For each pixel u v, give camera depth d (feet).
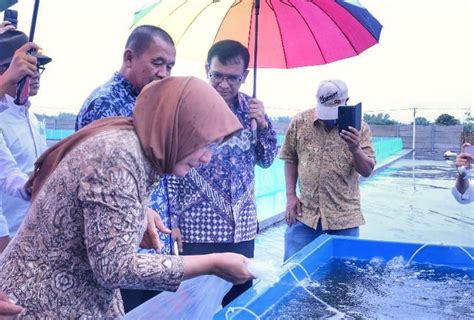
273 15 11.61
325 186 11.79
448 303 7.47
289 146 12.74
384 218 27.37
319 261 9.57
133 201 4.38
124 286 4.29
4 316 4.31
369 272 9.12
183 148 4.55
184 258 4.64
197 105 4.53
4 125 8.86
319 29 11.69
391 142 77.05
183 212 9.35
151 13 11.77
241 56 9.29
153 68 7.83
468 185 11.30
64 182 4.44
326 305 7.30
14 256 4.64
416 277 8.83
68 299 4.58
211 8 11.92
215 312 6.08
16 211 9.05
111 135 4.48
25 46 7.30
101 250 4.23
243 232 9.48
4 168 7.95
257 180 28.89
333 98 11.46
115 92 7.85
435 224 25.66
